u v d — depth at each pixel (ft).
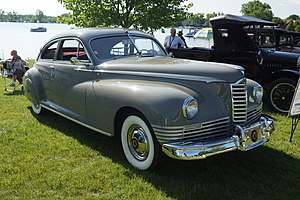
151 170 12.38
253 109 13.34
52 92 17.97
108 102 13.20
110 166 13.05
